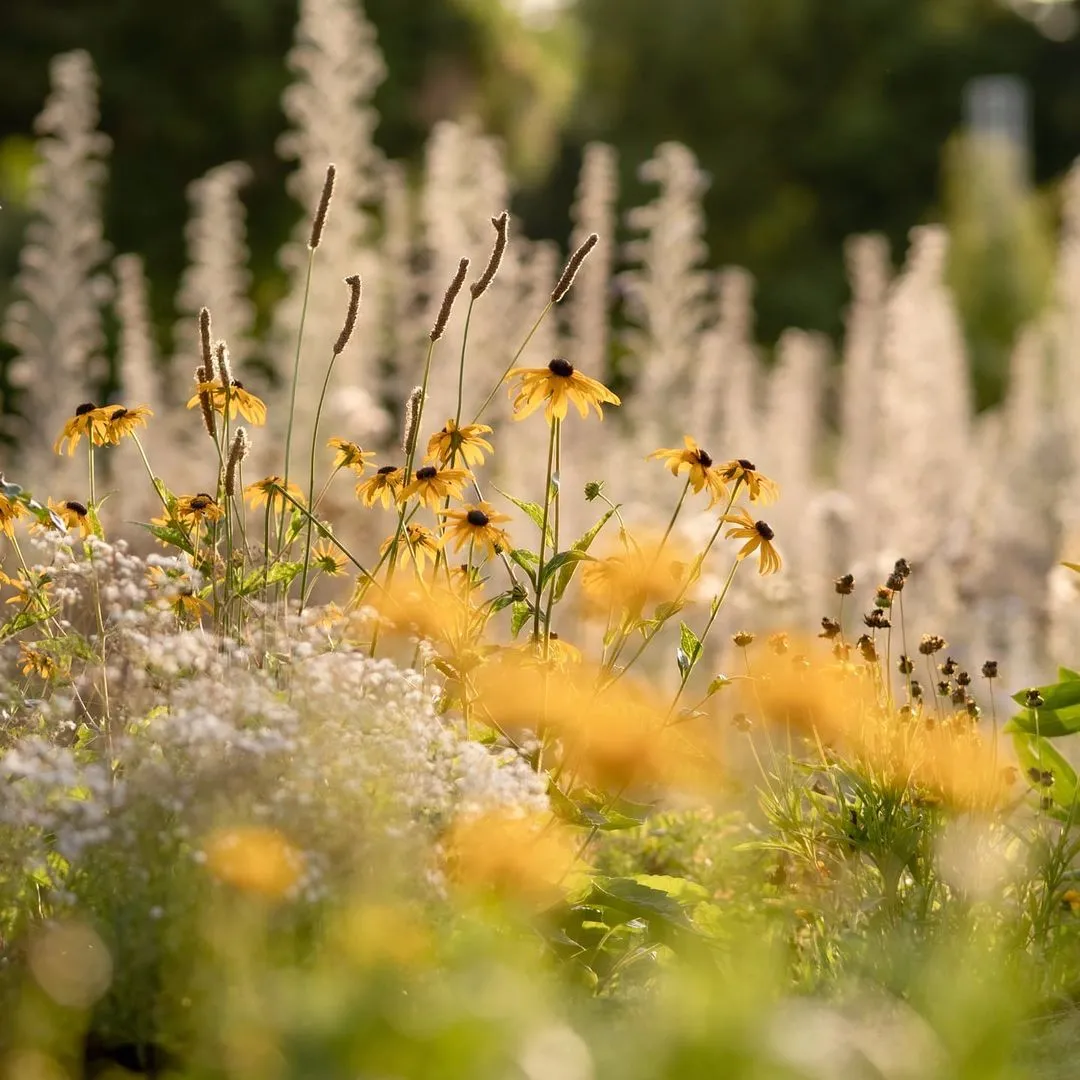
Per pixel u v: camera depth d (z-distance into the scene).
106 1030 3.62
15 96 24.53
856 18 38.47
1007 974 4.26
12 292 18.84
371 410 11.00
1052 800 5.50
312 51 13.44
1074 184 15.84
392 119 25.81
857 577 9.97
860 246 14.70
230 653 4.62
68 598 4.99
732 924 4.95
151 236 24.31
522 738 5.02
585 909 4.71
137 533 6.86
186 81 24.66
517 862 4.34
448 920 4.03
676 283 13.29
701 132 38.12
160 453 10.79
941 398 12.99
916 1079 2.87
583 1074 2.80
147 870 3.77
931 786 4.96
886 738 5.04
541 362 12.14
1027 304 25.05
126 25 24.36
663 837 5.88
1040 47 41.84
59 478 10.47
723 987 3.04
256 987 3.40
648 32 38.38
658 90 38.41
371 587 5.20
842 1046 2.83
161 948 3.62
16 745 4.53
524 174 30.50
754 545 5.00
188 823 3.79
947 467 12.48
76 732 4.88
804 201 38.22
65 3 24.50
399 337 12.62
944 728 5.13
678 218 13.34
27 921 3.93
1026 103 41.38
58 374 12.51
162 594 4.72
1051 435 12.52
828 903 5.00
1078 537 11.05
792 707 5.27
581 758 5.00
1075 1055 3.73
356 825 3.95
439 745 4.45
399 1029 2.86
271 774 4.01
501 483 10.67
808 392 14.17
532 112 28.62
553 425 4.95
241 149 24.81
